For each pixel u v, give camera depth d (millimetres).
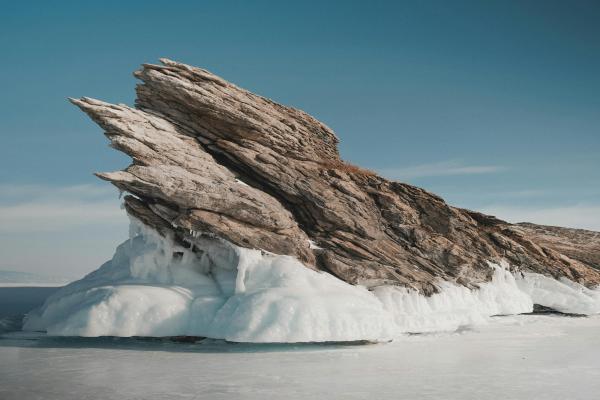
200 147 22297
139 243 20766
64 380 13156
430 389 12359
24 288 53156
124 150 19281
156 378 13336
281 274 18766
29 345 17859
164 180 18938
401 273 22266
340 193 23484
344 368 14477
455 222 26250
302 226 22672
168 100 22094
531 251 28797
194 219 19062
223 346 17609
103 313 17156
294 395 11844
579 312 26438
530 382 13039
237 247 19094
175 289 18531
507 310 25297
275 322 16531
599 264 32938
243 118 22453
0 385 12688
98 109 19125
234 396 11773
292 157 24250
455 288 23594
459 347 17703
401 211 24609
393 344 18172
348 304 17781
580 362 15398
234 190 20109
